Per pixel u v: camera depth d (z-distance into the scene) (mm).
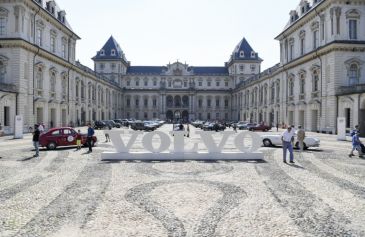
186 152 16781
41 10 40750
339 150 21172
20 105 36625
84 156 17859
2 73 36594
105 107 79125
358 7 37312
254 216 7289
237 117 96750
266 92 64500
